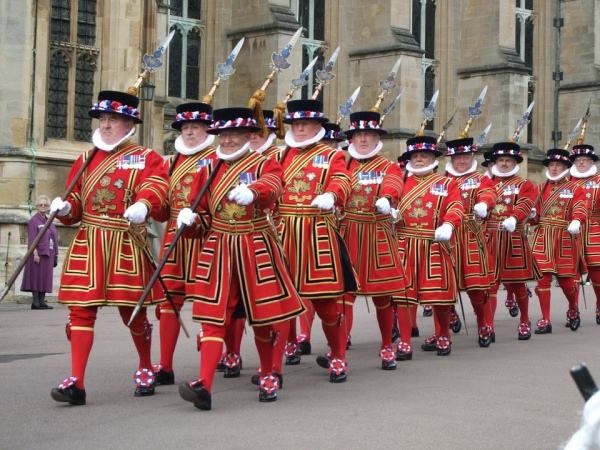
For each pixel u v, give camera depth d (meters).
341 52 46.19
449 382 12.33
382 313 13.75
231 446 8.57
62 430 9.27
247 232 10.57
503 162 19.05
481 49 50.62
